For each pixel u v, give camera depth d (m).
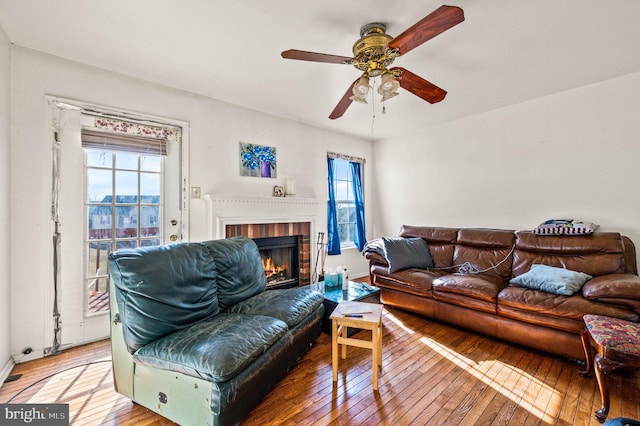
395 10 1.75
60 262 2.29
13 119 2.09
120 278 1.62
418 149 4.35
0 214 1.93
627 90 2.64
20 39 2.05
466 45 2.14
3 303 1.96
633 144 2.63
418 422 1.52
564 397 1.73
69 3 1.69
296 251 3.89
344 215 4.75
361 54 1.84
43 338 2.21
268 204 3.43
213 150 3.12
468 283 2.63
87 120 2.40
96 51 2.21
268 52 2.23
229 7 1.73
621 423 1.24
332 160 4.40
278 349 1.79
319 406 1.65
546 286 2.34
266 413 1.58
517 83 2.79
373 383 1.81
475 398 1.72
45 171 2.22
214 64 2.41
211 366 1.34
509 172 3.41
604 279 2.12
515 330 2.32
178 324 1.72
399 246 3.37
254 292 2.40
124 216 2.64
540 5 1.72
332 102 3.25
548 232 2.83
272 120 3.64
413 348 2.36
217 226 2.99
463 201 3.84
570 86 2.87
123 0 1.67
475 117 3.69
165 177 2.86
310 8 1.74
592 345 1.84
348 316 1.93
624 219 2.68
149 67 2.46
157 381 1.52
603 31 1.98
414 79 2.03
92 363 2.11
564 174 3.01
